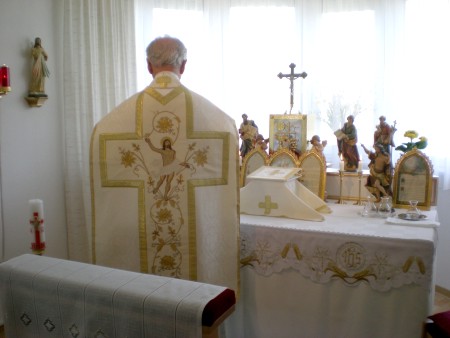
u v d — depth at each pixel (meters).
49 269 1.22
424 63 3.43
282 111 3.90
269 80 3.89
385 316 1.88
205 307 0.99
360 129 3.69
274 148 2.57
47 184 3.08
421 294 1.80
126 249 1.89
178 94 1.86
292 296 2.04
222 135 1.88
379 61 3.67
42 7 2.98
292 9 3.85
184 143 1.83
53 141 3.11
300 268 2.00
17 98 2.80
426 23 3.41
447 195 3.27
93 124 3.28
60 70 3.15
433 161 3.36
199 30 3.83
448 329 1.63
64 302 1.15
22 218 2.88
